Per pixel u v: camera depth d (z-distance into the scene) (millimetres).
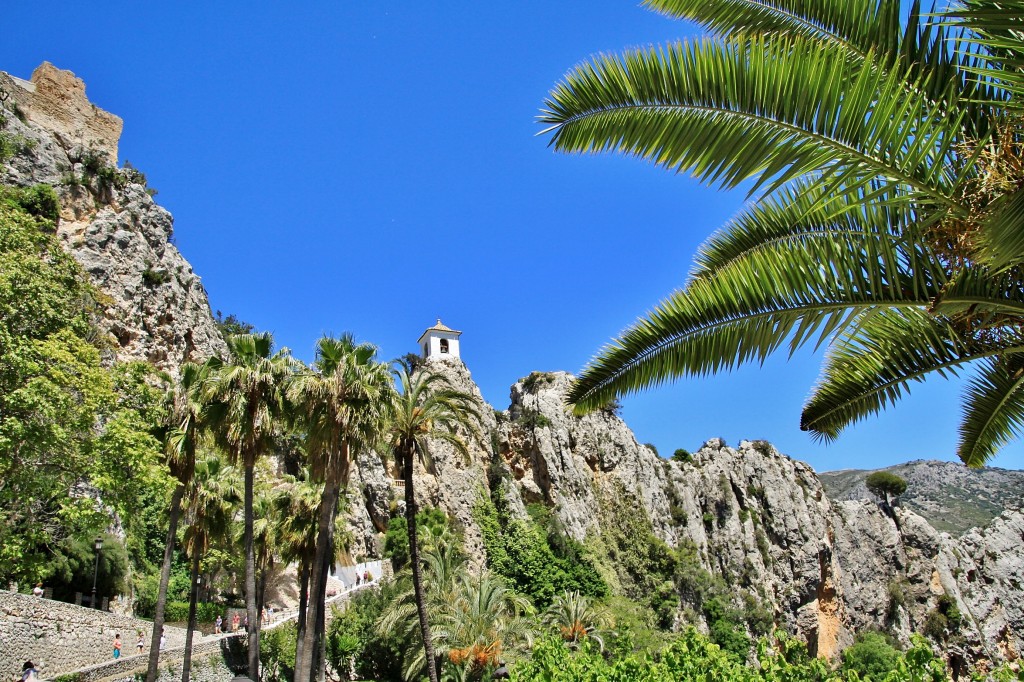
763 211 8305
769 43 6574
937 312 6605
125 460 19281
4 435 16906
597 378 8727
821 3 7121
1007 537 121750
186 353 70938
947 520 143250
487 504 75375
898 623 103125
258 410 28453
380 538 66375
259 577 46438
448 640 39438
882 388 9906
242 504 41156
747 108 6324
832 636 96562
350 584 59000
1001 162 5453
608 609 60812
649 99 6738
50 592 36031
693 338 8242
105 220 67312
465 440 79125
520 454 84875
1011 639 107562
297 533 37844
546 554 73375
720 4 7719
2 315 19219
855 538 109000
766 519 101812
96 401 19281
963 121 6324
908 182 5840
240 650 41312
